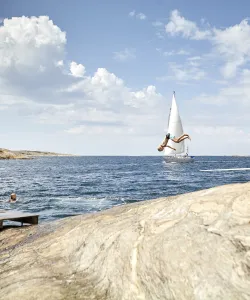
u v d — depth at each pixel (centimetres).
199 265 247
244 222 255
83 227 452
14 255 452
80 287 321
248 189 304
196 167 9400
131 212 433
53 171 7131
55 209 1909
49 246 450
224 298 216
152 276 278
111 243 358
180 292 246
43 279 346
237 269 224
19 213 997
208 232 267
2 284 347
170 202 382
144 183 4006
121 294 292
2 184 3812
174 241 284
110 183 3981
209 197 323
